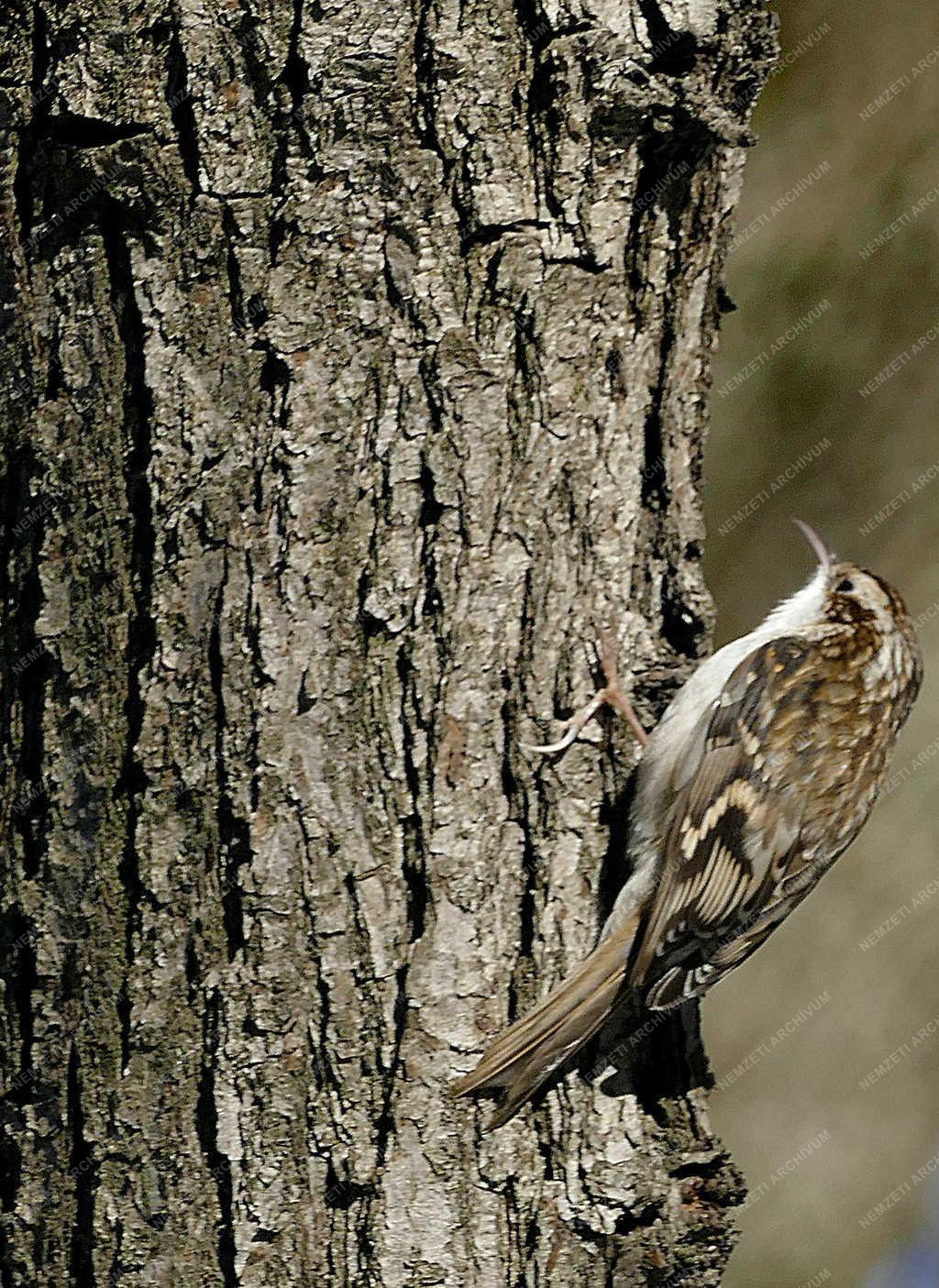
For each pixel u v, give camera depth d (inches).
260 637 202.5
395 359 204.4
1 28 207.0
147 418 204.7
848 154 467.8
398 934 205.6
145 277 203.8
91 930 207.5
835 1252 462.9
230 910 203.3
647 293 219.3
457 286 205.5
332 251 202.4
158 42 201.9
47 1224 209.6
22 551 211.2
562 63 204.7
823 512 480.7
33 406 209.5
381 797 205.2
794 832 271.4
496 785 211.0
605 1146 219.6
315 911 203.2
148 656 205.2
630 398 219.3
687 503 228.4
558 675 215.3
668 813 231.9
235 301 202.8
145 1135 205.3
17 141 207.6
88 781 207.5
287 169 201.5
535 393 209.8
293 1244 203.6
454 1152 207.2
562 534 214.1
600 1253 219.0
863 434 477.4
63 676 208.5
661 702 226.5
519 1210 212.5
